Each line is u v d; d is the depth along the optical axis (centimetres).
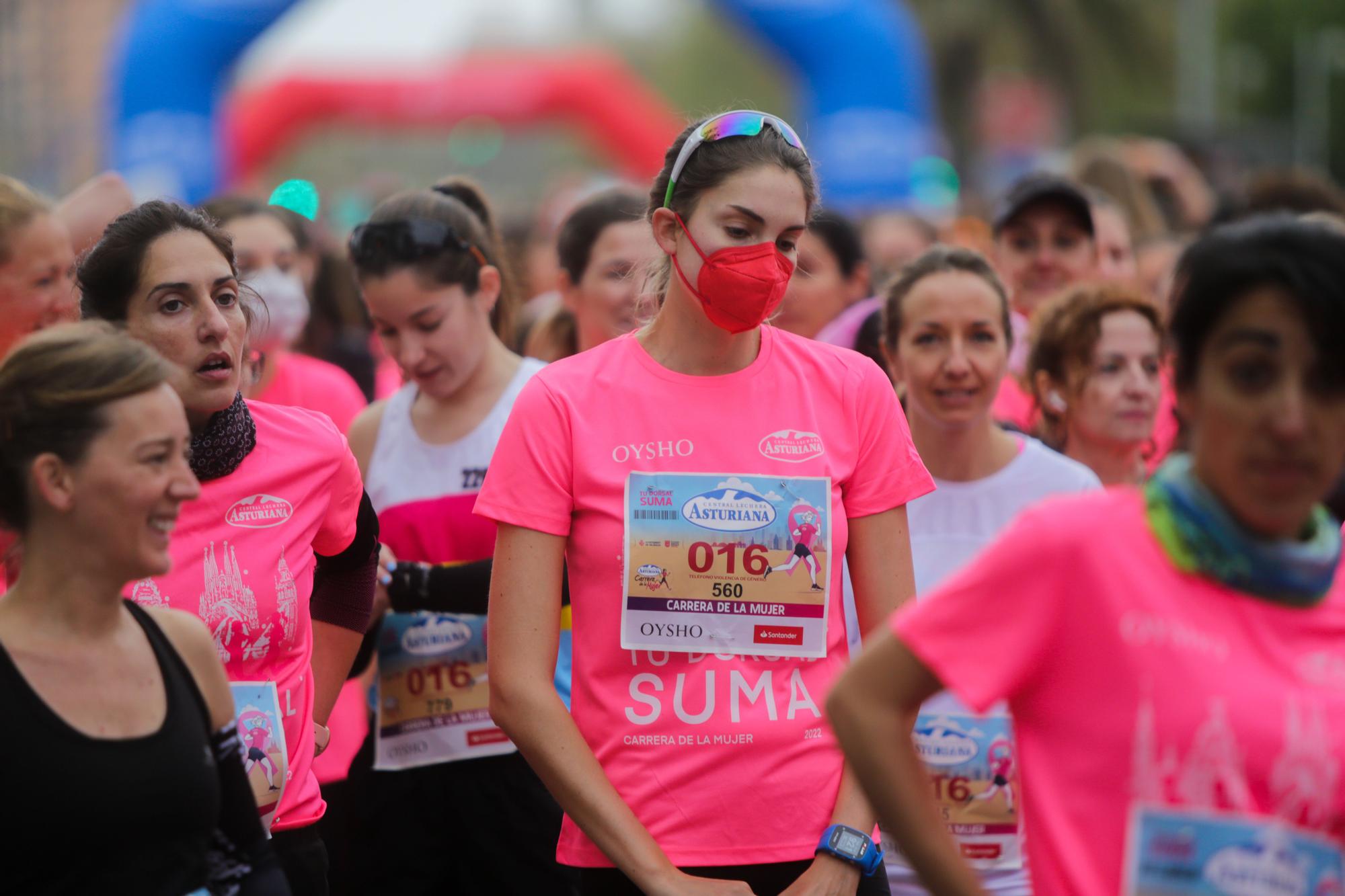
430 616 1394
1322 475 673
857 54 6875
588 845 1021
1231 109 12338
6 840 761
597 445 1016
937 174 6844
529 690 1002
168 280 1014
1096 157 2803
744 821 985
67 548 791
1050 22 9738
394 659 1406
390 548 1431
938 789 1268
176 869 802
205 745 825
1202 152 4478
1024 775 729
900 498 1054
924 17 9875
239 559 1050
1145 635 687
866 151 6762
